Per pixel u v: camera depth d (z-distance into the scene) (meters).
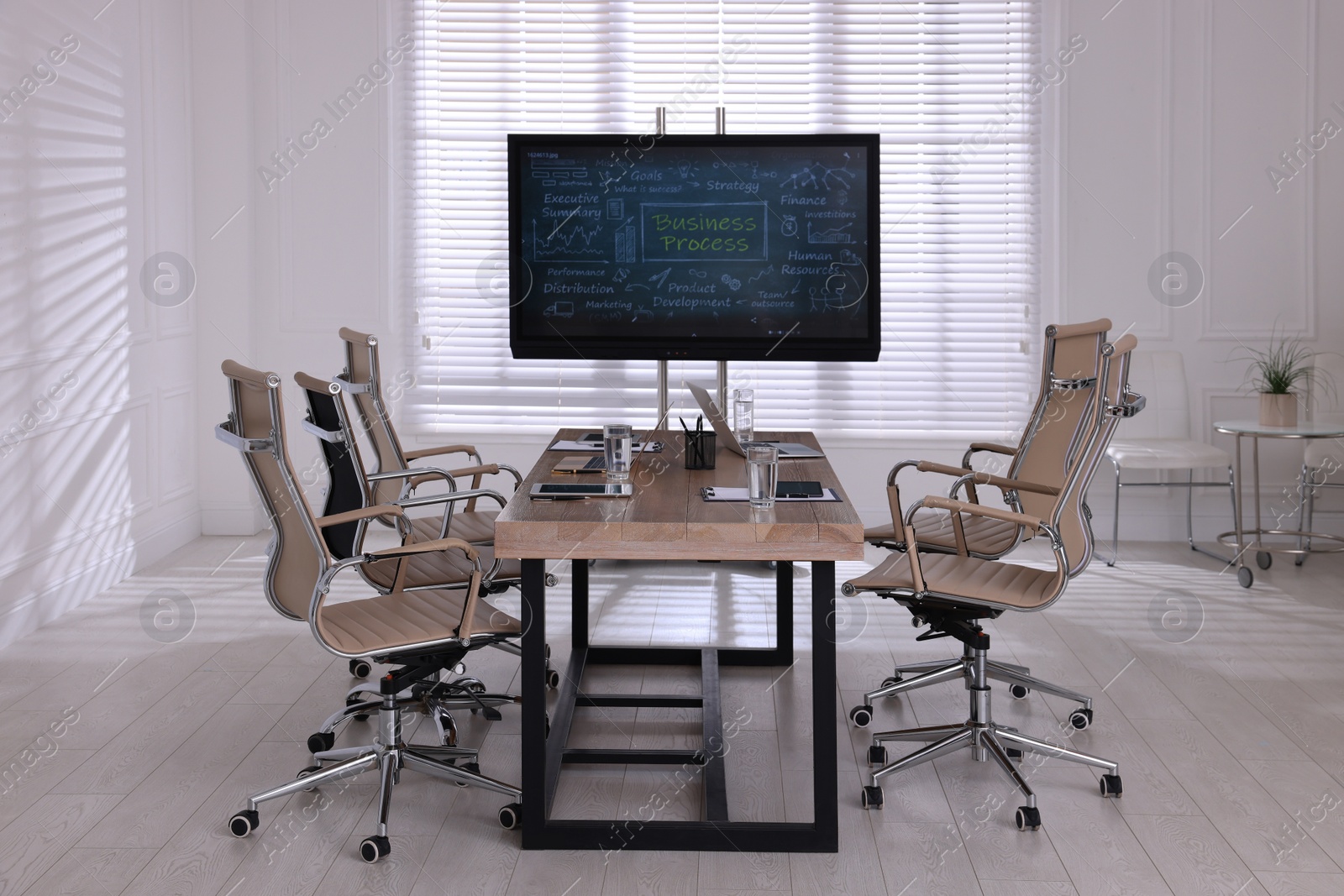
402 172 5.82
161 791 2.94
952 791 2.98
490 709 3.43
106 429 4.77
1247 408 5.66
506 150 5.81
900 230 5.78
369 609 2.91
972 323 5.80
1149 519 5.79
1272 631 4.29
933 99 5.70
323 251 5.80
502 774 3.05
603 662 3.96
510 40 5.76
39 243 4.24
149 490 5.20
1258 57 5.50
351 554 3.17
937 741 3.03
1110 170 5.64
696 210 5.03
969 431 5.82
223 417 5.74
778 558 2.59
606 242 5.05
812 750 3.21
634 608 4.64
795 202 5.01
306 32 5.69
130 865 2.57
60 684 3.70
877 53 5.70
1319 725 3.37
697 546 2.59
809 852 2.65
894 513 3.56
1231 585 4.94
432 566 3.34
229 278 5.67
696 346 5.10
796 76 5.74
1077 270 5.70
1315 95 5.48
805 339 5.09
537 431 5.88
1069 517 2.97
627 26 5.74
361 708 3.16
